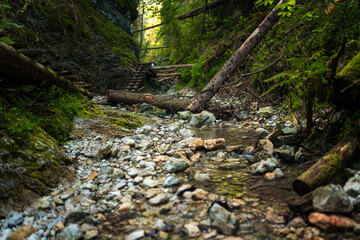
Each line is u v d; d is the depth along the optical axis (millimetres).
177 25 14758
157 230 1649
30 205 1970
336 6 4020
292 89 3680
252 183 2330
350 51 2912
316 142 2807
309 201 1685
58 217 1849
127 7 14508
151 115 6176
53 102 4055
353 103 2195
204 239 1529
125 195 2168
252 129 4758
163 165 2973
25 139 2518
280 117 5195
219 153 3285
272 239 1488
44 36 7684
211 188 2266
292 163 2711
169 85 15125
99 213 1892
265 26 6270
